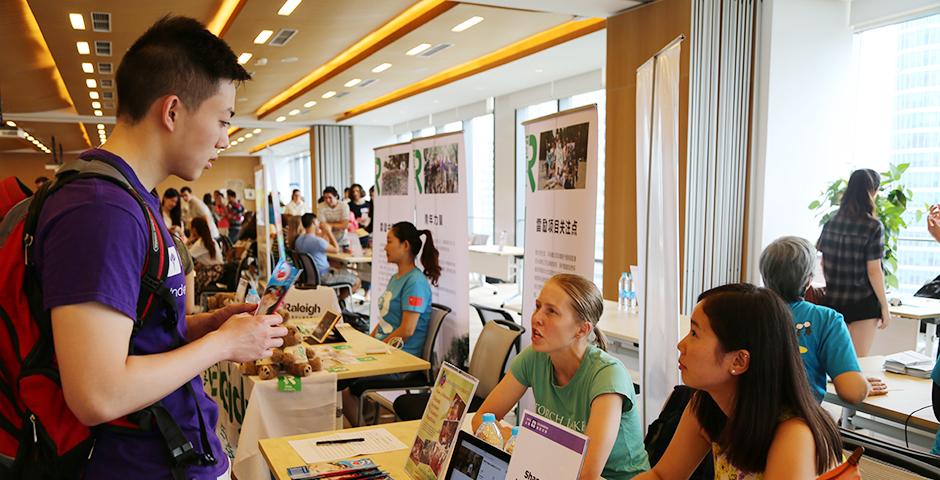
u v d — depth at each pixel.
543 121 3.76
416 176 5.17
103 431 1.17
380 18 7.46
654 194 3.04
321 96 12.77
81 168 1.12
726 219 5.66
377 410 3.99
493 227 12.95
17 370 1.12
